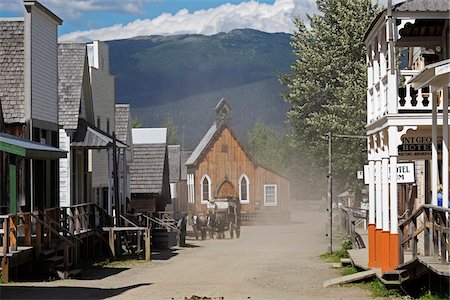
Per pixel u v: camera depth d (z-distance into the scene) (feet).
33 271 93.25
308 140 205.87
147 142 244.22
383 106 86.22
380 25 86.63
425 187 103.55
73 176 149.79
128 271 106.52
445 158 69.51
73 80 150.92
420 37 95.66
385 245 85.51
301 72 204.85
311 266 111.55
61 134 145.79
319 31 201.77
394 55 81.76
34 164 123.34
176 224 185.16
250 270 107.04
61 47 155.84
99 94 178.09
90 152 164.14
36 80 122.83
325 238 190.60
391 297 74.79
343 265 107.65
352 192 204.44
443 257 66.23
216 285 88.02
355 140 191.72
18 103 119.24
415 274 75.41
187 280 94.07
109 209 166.40
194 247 166.71
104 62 186.50
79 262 114.62
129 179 213.25
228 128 311.06
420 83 70.54
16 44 120.78
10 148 85.66
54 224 102.53
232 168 310.45
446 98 69.21
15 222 88.33
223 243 182.19
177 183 309.22
